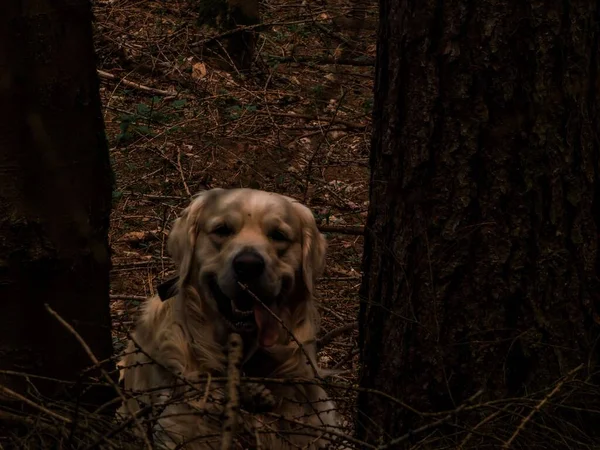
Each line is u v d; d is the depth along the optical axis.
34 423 2.52
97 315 2.87
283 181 7.47
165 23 10.48
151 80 9.26
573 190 3.23
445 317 3.37
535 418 3.19
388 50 3.46
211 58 9.77
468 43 3.22
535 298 3.27
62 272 2.75
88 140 2.78
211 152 7.77
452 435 3.12
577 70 3.20
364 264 3.71
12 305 2.70
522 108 3.21
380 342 3.59
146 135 7.91
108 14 10.38
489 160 3.25
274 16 11.35
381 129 3.54
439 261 3.35
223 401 2.64
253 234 3.68
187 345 3.75
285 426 3.67
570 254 3.26
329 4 11.38
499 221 3.27
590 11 3.21
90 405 2.83
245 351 3.71
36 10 2.61
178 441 3.45
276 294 3.64
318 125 8.20
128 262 6.31
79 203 2.76
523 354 3.29
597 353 3.29
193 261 3.80
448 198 3.32
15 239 2.66
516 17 3.17
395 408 3.51
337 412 4.10
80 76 2.72
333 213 7.23
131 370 4.02
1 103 2.61
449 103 3.27
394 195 3.47
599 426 3.22
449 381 3.38
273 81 9.62
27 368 2.74
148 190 7.25
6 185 2.65
